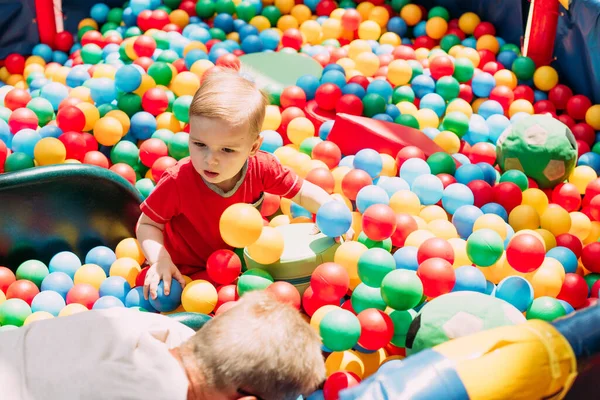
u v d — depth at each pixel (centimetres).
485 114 392
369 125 339
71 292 265
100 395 155
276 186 273
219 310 240
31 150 323
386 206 263
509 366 145
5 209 271
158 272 253
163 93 360
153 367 157
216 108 233
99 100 368
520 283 245
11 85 436
